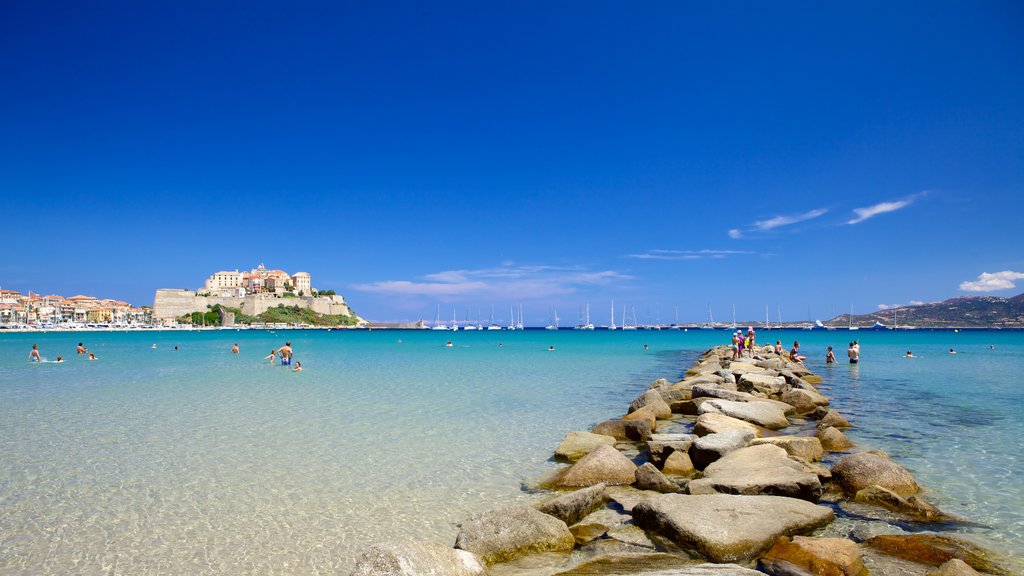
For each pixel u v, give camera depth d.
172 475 14.14
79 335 155.62
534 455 16.23
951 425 20.36
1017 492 12.45
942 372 41.91
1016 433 18.88
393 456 16.06
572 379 37.31
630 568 8.66
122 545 10.02
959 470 14.25
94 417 22.12
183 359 58.97
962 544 9.44
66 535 10.43
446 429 19.86
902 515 10.87
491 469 14.79
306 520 11.22
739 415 20.02
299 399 27.31
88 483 13.45
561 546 9.52
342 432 19.28
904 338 125.44
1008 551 9.27
